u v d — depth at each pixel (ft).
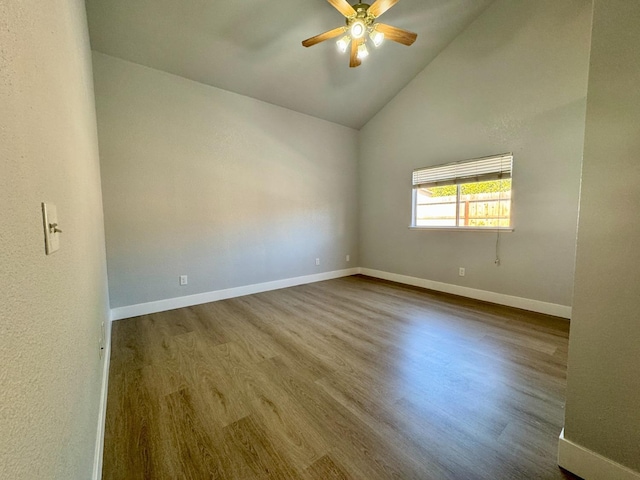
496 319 9.43
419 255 14.01
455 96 12.01
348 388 5.73
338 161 15.98
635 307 3.25
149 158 10.18
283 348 7.48
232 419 4.86
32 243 1.70
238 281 12.55
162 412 5.05
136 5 8.05
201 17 8.76
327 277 15.92
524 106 10.01
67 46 3.62
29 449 1.50
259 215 13.08
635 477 3.30
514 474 3.79
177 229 10.87
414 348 7.43
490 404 5.21
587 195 3.53
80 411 2.85
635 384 3.28
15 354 1.38
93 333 4.34
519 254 10.44
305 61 11.20
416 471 3.85
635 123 3.16
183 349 7.46
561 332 8.30
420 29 11.06
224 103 11.79
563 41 9.07
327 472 3.85
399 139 14.49
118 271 9.77
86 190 4.83
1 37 1.36
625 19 3.16
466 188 12.05
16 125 1.53
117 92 9.48
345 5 7.44
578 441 3.73
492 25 10.65
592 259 3.53
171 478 3.78
